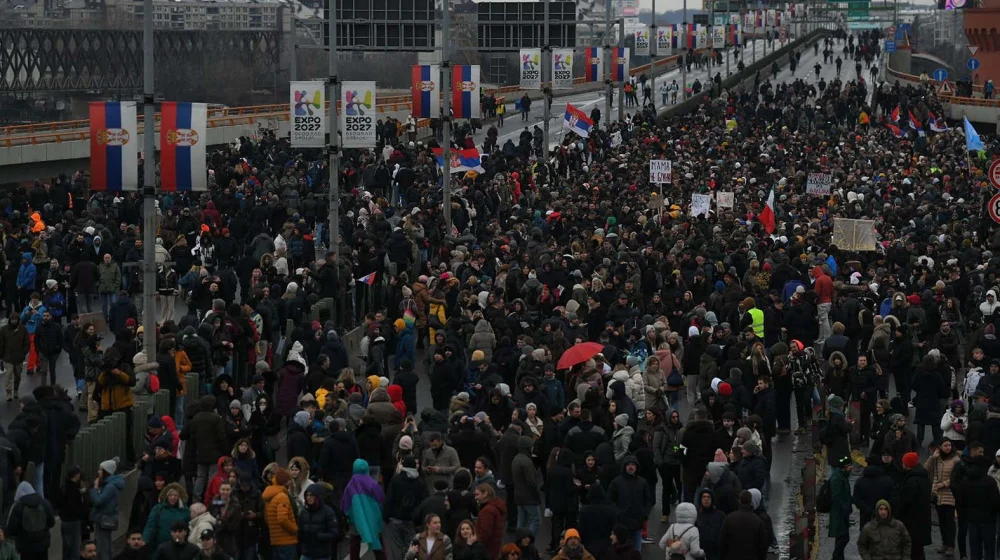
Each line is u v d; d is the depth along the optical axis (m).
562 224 60.78
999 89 169.50
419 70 63.50
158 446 26.83
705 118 111.69
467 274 47.62
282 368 35.06
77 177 65.31
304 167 73.50
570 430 29.34
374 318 41.09
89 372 39.19
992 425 32.69
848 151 92.06
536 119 130.12
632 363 34.69
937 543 31.84
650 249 50.12
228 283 46.88
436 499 25.81
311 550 25.64
